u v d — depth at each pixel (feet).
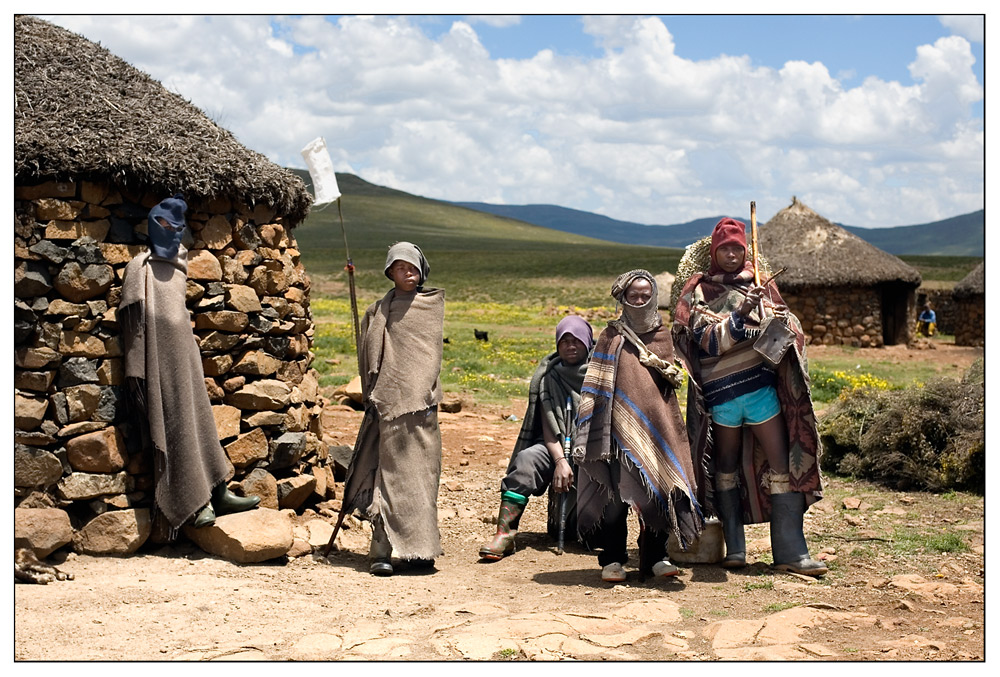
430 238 524.93
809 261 101.19
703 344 20.43
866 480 32.17
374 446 21.49
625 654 15.03
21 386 20.27
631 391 19.53
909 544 23.56
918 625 16.88
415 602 18.20
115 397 20.98
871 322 100.68
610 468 19.74
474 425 41.83
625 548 20.61
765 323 20.20
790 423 20.77
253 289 23.89
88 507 20.77
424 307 21.43
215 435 21.36
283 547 21.02
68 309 20.57
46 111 21.90
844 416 33.88
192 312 22.40
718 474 21.31
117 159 20.90
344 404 44.09
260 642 15.15
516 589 19.58
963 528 25.44
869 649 15.40
